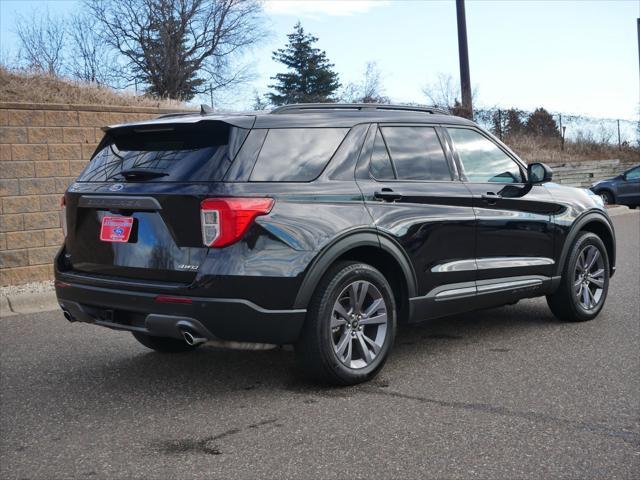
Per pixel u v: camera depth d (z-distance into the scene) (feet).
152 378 16.39
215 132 14.30
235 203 13.39
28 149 28.45
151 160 14.76
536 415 13.43
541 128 88.58
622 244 40.37
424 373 16.30
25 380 16.39
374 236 15.29
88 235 15.30
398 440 12.25
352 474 10.91
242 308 13.43
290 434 12.62
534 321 21.72
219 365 17.42
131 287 14.26
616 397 14.46
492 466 11.14
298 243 13.94
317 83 144.46
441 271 16.90
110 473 11.18
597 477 10.73
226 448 12.05
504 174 19.29
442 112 18.89
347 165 15.48
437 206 16.94
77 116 29.68
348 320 15.05
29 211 28.50
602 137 94.38
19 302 24.98
